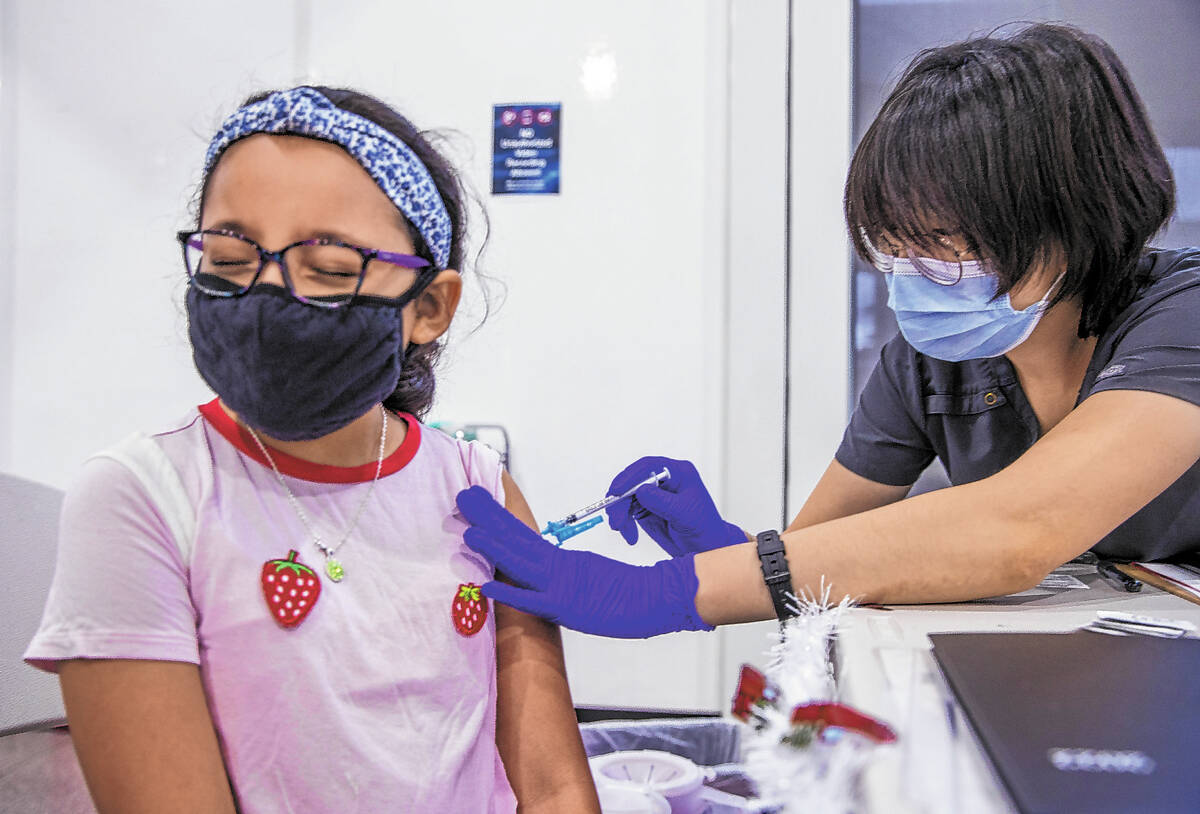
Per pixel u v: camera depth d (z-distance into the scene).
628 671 1.98
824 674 0.68
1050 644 0.69
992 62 0.94
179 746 0.65
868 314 1.96
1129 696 0.57
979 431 1.27
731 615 0.87
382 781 0.70
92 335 2.04
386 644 0.73
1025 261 0.94
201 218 0.77
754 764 0.57
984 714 0.55
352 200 0.71
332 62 2.01
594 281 1.98
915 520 0.87
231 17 2.02
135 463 0.70
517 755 0.84
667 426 1.98
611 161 1.97
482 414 2.00
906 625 0.79
